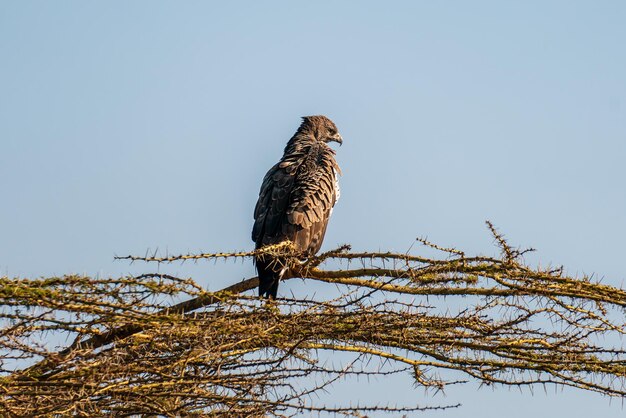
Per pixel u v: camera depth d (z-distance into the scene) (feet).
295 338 36.58
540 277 37.73
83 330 33.83
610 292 37.96
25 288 30.76
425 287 40.24
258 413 34.71
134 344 34.47
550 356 38.40
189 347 34.68
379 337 37.96
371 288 41.75
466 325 37.78
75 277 31.40
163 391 33.96
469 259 38.01
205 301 38.99
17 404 32.37
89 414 32.73
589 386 38.27
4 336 31.65
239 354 36.68
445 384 39.55
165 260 34.68
